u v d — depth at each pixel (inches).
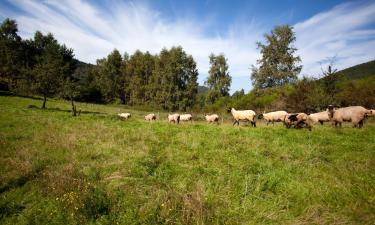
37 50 3026.6
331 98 1058.7
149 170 339.3
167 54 2913.4
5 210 252.1
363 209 227.3
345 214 224.2
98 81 3346.5
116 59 3373.5
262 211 237.0
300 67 1955.0
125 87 3346.5
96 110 1662.2
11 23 2760.8
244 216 233.0
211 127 709.9
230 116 1438.2
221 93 2498.8
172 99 2655.0
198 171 333.4
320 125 729.6
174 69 2659.9
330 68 1064.8
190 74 2780.5
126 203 257.6
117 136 567.8
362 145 427.2
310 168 330.0
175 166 357.7
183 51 2751.0
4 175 326.3
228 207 247.4
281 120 794.2
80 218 236.1
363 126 655.1
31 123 739.4
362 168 315.9
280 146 447.8
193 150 441.7
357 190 261.3
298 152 402.6
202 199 255.1
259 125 841.5
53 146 463.8
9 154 411.8
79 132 610.5
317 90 1107.9
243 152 418.0
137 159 379.6
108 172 335.9
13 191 290.2
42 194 281.7
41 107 1453.0
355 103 1105.4
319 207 237.0
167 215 233.3
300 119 660.1
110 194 272.5
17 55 2615.7
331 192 260.2
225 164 359.9
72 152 427.8
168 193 266.8
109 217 237.3
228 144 467.2
